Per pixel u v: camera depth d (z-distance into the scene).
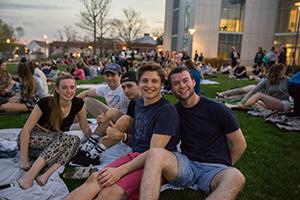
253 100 6.40
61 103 3.40
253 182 3.26
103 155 3.73
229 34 30.83
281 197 2.97
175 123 2.61
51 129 3.40
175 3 38.62
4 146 3.72
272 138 4.96
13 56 45.34
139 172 2.41
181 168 2.46
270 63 16.67
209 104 2.64
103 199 2.29
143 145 2.79
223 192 2.14
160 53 29.09
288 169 3.67
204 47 30.78
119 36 46.88
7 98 6.44
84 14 35.38
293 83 5.89
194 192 2.96
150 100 2.78
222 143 2.65
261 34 30.83
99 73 18.69
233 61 21.09
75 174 3.16
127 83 3.56
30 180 2.85
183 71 2.62
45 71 14.98
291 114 6.05
